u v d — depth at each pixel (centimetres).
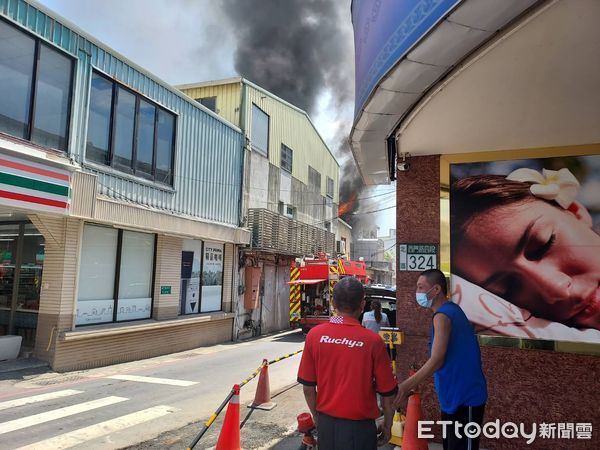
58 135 935
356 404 248
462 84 340
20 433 566
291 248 1952
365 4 384
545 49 289
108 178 1061
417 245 502
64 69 955
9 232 1075
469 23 246
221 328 1538
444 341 299
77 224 980
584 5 239
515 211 477
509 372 452
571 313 445
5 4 827
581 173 461
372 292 1323
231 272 1609
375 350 254
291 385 823
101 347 1042
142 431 575
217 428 586
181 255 1347
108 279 1089
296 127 2244
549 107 380
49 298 952
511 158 484
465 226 491
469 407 298
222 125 1558
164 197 1255
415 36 269
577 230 455
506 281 470
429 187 507
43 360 941
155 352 1213
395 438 443
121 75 1105
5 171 784
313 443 465
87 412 660
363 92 381
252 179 1756
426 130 440
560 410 432
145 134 1198
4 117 826
